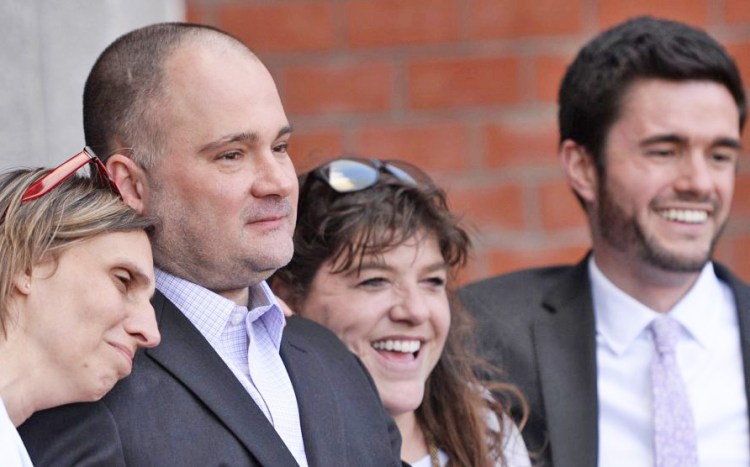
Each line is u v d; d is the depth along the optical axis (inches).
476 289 283.1
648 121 272.1
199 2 366.0
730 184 275.6
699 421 268.4
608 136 277.7
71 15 262.7
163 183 189.3
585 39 369.4
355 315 238.7
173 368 184.7
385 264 238.1
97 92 195.2
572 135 289.0
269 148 191.6
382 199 238.7
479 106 368.8
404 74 368.2
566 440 259.6
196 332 189.5
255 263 190.5
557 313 275.0
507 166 369.4
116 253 174.2
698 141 271.0
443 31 368.5
